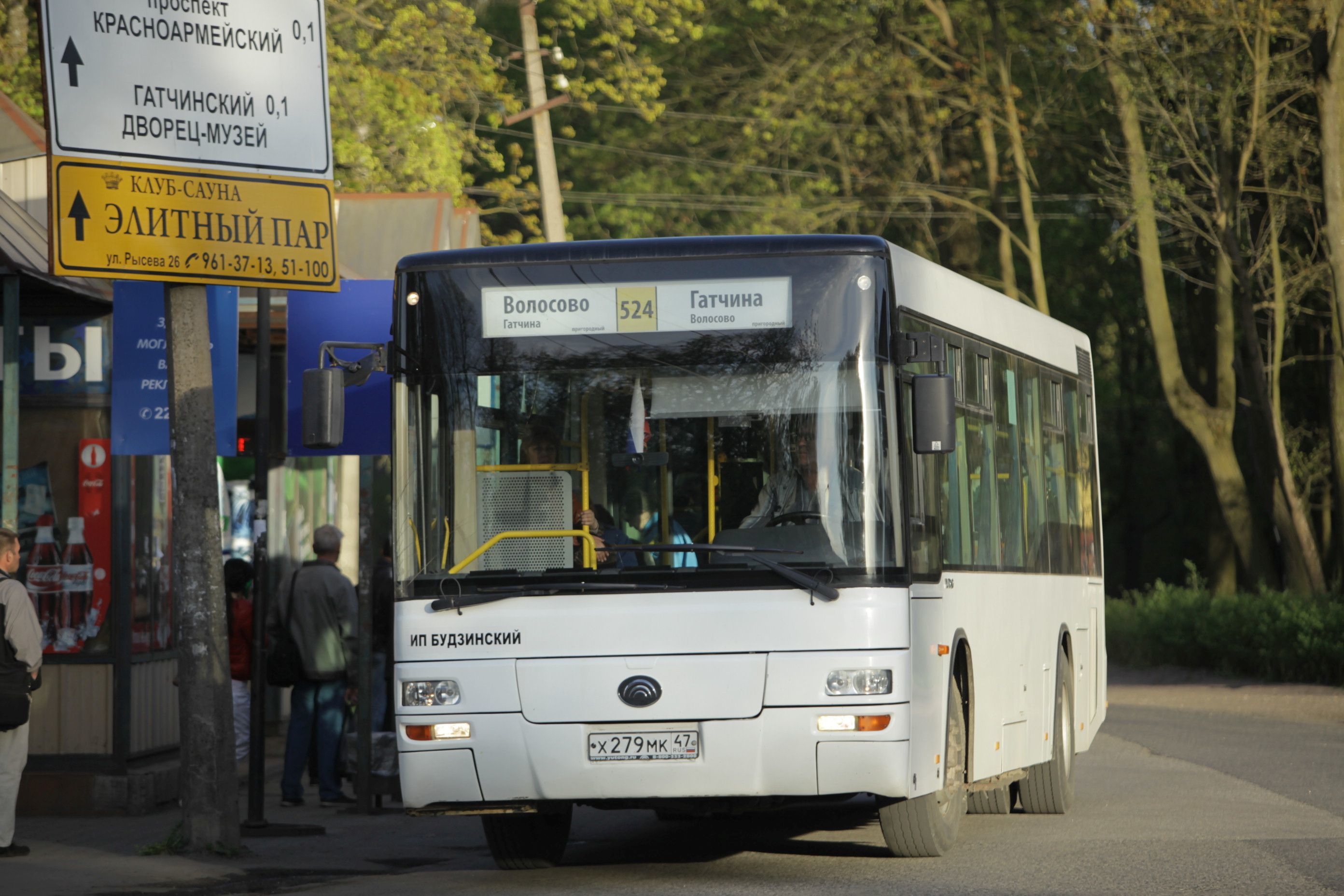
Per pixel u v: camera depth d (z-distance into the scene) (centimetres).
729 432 1678
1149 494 9644
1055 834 2086
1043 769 2317
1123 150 5991
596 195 7494
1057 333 2528
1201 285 6297
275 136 1991
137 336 2217
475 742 1662
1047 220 8150
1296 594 5553
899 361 1695
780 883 1702
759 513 1666
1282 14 5300
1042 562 2317
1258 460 6638
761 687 1636
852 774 1630
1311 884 1650
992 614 2014
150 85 1909
